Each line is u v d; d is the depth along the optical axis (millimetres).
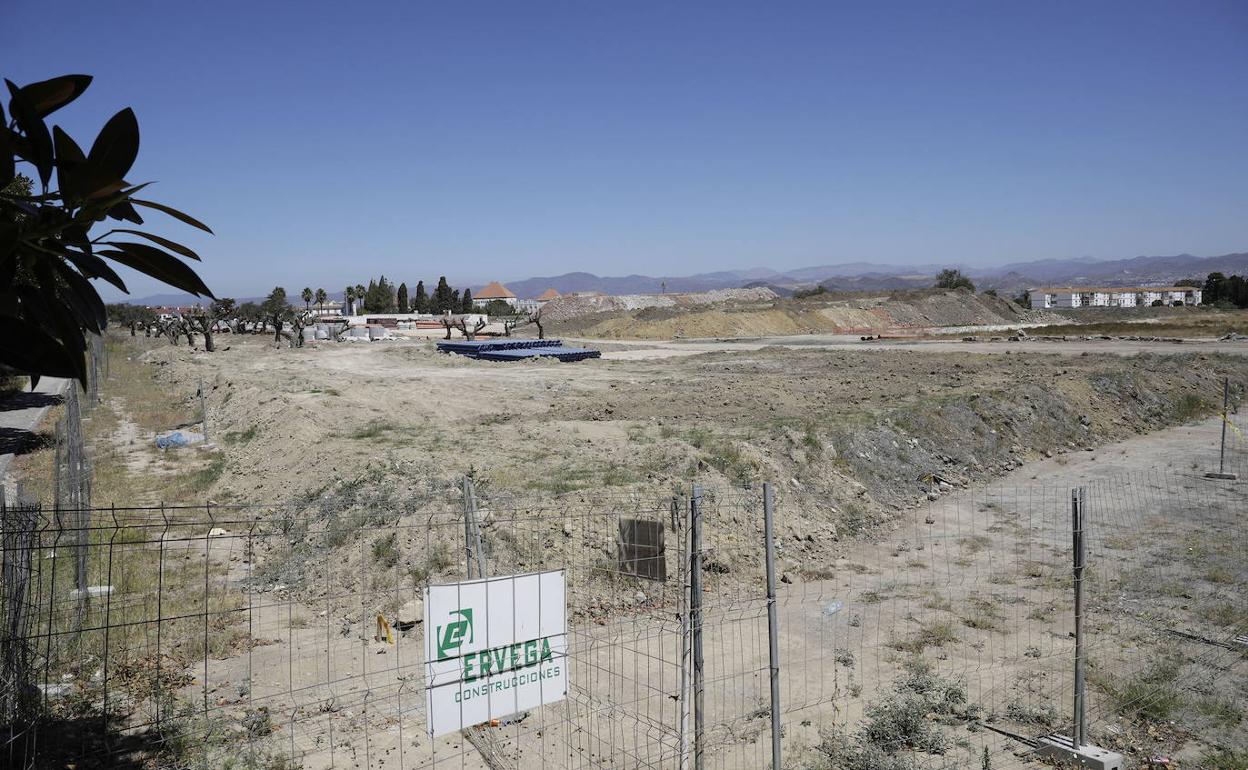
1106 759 6500
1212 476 18484
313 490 14461
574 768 6289
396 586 9922
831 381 31141
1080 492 6816
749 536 12109
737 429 18281
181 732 6504
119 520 12719
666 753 6562
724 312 83688
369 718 7137
